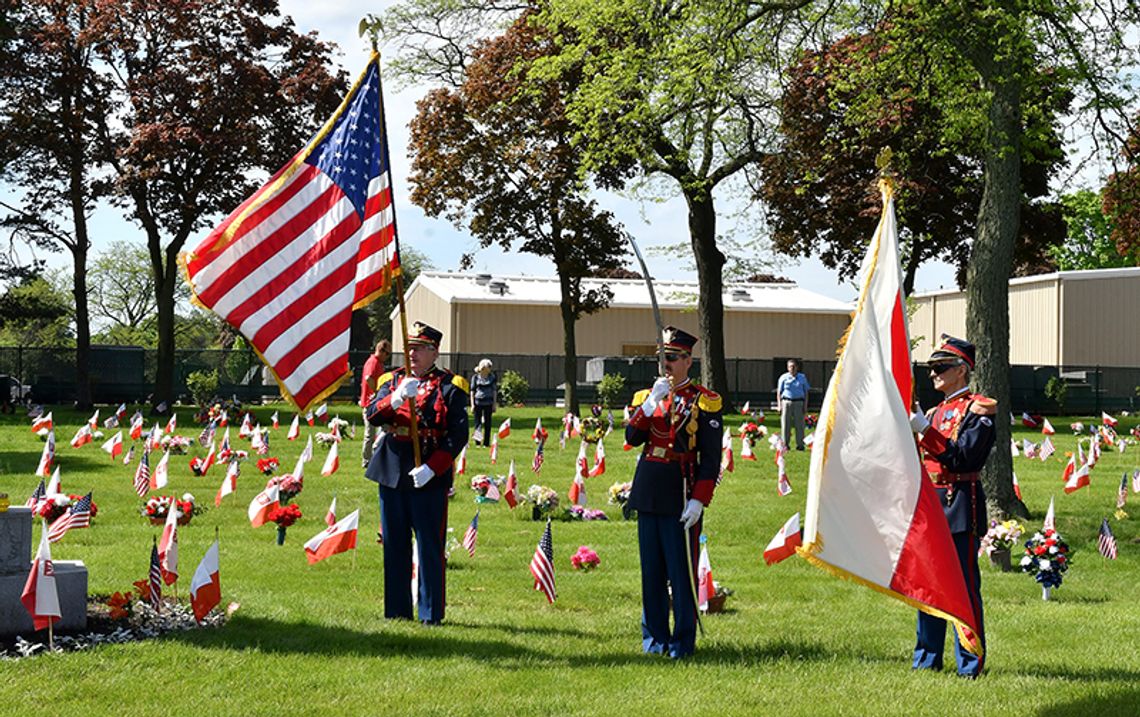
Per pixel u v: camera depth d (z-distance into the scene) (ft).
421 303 208.95
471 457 86.07
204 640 29.01
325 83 135.33
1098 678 27.48
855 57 65.10
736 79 72.23
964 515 26.91
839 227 133.69
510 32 130.72
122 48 130.11
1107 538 49.75
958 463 26.86
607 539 50.83
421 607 32.50
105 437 96.22
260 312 29.04
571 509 56.85
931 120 78.38
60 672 25.63
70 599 29.55
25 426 112.47
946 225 128.16
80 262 140.97
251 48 135.54
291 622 31.60
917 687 25.82
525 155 130.41
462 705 23.90
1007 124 59.00
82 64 131.64
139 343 288.10
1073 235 216.74
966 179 110.83
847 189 129.39
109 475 70.49
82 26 135.23
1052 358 179.83
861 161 126.41
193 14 131.03
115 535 47.98
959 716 23.47
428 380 32.63
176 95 131.13
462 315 188.55
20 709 23.11
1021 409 172.96
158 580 31.14
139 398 172.24
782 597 39.50
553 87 127.34
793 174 129.90
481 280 199.31
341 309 29.68
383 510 32.78
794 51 72.08
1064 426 140.36
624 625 33.42
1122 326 179.52
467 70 132.46
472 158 133.28
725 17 66.95
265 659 27.43
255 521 47.62
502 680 26.02
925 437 26.81
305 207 29.84
